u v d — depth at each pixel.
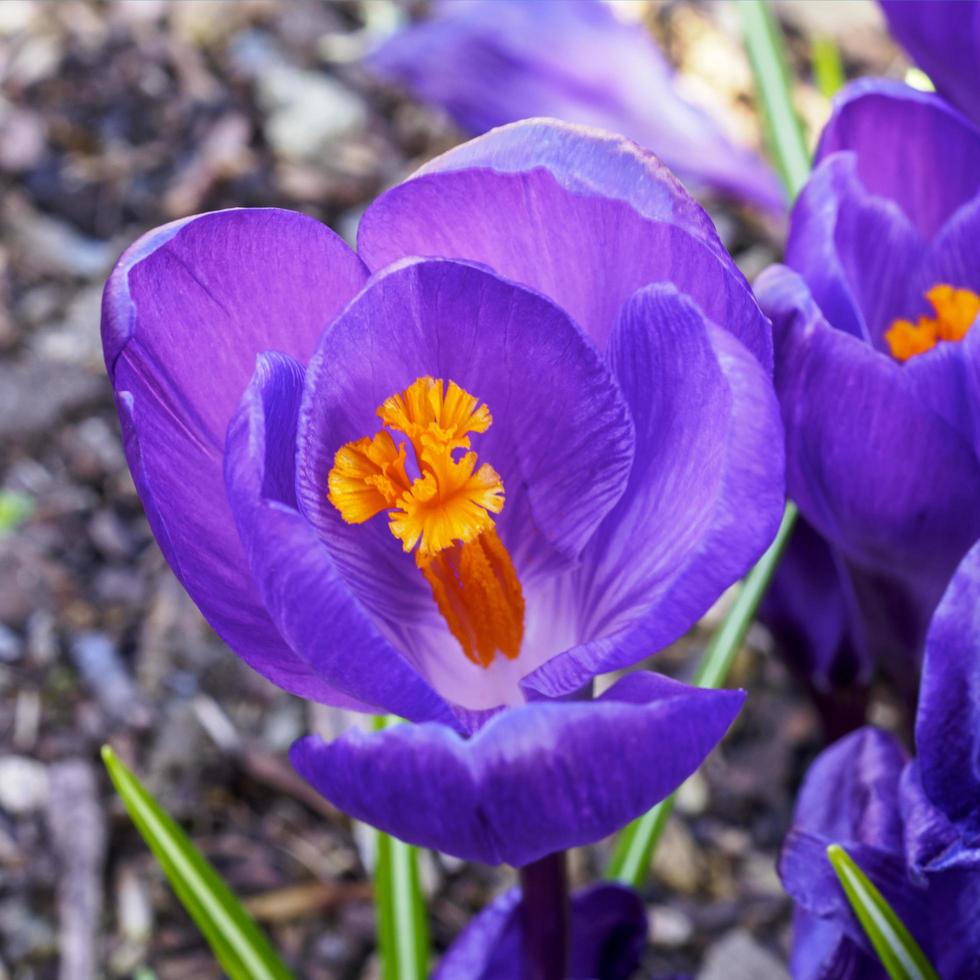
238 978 0.29
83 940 0.41
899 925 0.25
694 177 0.46
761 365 0.23
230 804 0.45
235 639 0.23
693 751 0.22
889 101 0.26
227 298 0.24
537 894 0.26
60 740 0.45
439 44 0.46
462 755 0.22
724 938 0.43
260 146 0.64
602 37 0.45
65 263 0.59
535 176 0.23
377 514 0.24
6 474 0.52
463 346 0.24
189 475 0.24
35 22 0.68
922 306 0.26
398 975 0.31
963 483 0.24
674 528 0.23
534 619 0.25
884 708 0.46
